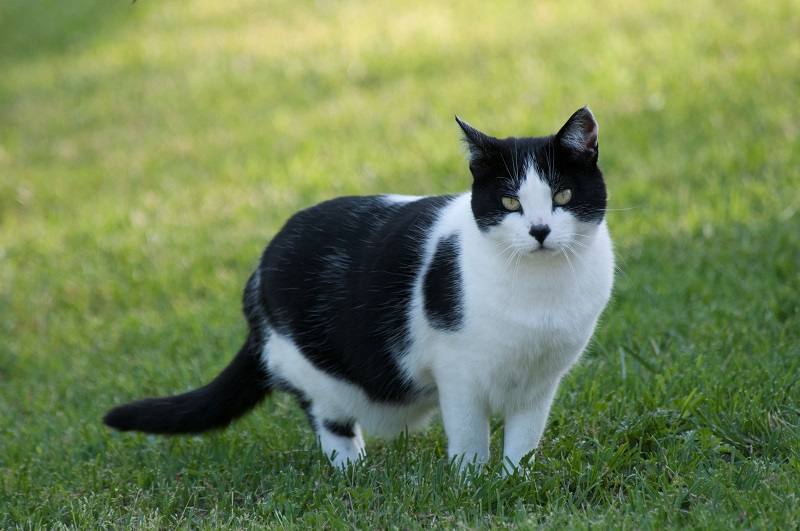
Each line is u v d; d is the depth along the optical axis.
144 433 7.10
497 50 17.16
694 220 10.25
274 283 6.56
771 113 12.60
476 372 5.90
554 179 5.68
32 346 10.15
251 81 18.20
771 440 6.05
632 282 9.18
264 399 7.13
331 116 15.77
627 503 5.54
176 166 15.03
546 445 6.55
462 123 5.79
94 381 9.02
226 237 12.12
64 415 8.30
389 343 6.22
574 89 14.69
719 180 11.26
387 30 19.39
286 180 13.67
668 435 6.25
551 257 5.63
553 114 13.90
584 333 5.91
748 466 5.75
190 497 6.29
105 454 7.30
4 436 8.02
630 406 6.76
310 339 6.48
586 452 6.28
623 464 6.04
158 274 11.35
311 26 20.58
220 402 6.94
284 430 7.32
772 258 9.17
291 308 6.48
